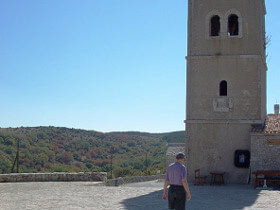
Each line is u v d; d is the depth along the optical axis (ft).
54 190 71.20
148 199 59.67
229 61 87.15
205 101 87.66
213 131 86.38
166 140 384.68
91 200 58.18
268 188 74.18
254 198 60.54
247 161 82.99
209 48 88.79
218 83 87.35
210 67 88.17
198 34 89.92
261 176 78.23
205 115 87.35
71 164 253.03
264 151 80.28
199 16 90.33
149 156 310.45
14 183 84.84
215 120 86.17
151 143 376.48
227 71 87.04
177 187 36.40
